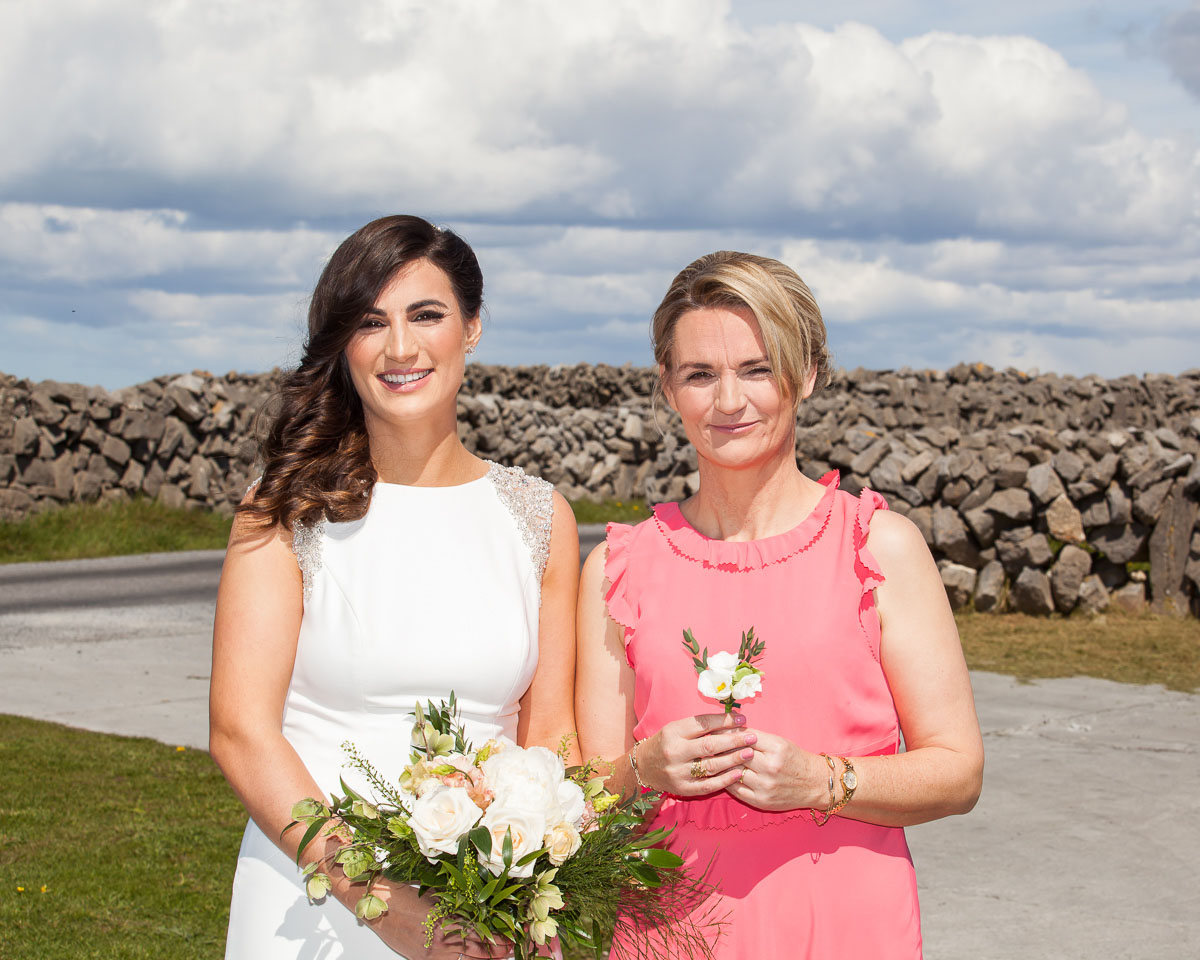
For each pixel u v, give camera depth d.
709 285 1.97
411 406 2.09
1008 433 9.82
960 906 4.19
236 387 16.09
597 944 1.88
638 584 2.11
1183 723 6.58
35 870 4.44
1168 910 4.13
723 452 2.01
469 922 1.79
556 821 1.76
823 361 2.09
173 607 10.09
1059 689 7.31
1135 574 9.35
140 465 14.77
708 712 1.98
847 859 1.97
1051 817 5.11
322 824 1.82
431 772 1.81
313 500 2.06
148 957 3.74
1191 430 10.45
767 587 2.03
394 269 2.04
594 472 19.41
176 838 4.80
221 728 1.96
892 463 9.74
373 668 2.03
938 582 2.04
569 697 2.25
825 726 1.97
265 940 2.00
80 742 6.08
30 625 9.19
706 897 1.99
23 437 13.57
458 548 2.14
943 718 1.98
